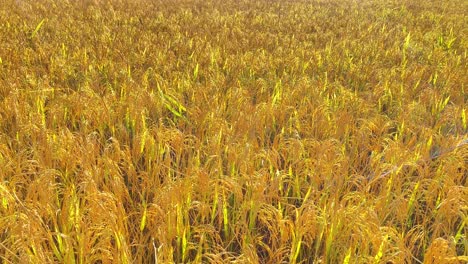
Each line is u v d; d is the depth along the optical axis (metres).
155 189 3.51
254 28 10.32
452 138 4.34
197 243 3.24
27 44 7.65
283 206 3.68
